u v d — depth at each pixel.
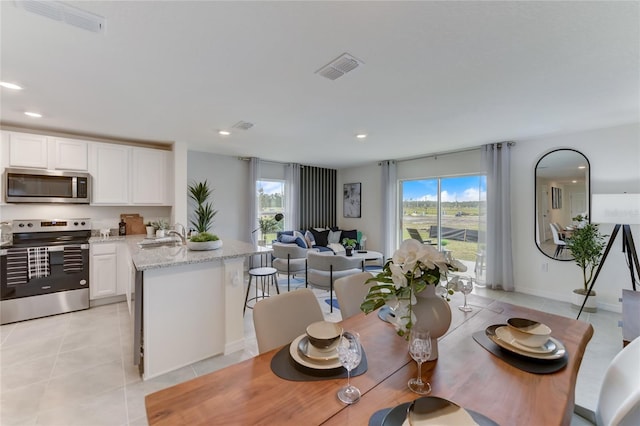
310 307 1.60
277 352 1.23
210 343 2.52
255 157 5.69
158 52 1.86
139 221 4.43
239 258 2.66
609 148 3.56
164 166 4.42
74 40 1.71
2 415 1.79
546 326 1.43
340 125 3.48
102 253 3.70
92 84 2.31
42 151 3.51
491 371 1.10
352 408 0.89
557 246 3.98
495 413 0.87
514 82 2.30
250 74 2.16
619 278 3.53
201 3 1.41
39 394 2.00
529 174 4.22
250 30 1.63
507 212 4.30
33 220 3.59
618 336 2.88
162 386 2.11
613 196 3.15
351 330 1.49
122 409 1.86
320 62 1.99
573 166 3.83
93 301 3.70
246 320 3.33
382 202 6.09
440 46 1.79
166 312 2.28
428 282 1.12
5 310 3.12
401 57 1.92
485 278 4.56
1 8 1.42
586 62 1.99
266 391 0.97
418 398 0.88
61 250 3.43
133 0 1.38
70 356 2.49
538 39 1.72
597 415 1.22
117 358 2.47
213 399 0.93
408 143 4.45
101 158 3.89
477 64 2.02
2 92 2.47
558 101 2.69
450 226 5.34
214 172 5.41
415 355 1.00
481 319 1.64
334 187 7.33
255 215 5.71
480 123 3.39
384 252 6.01
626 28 1.60
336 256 3.62
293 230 6.32
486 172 4.50
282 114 3.07
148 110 2.93
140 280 2.19
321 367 1.10
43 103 2.72
